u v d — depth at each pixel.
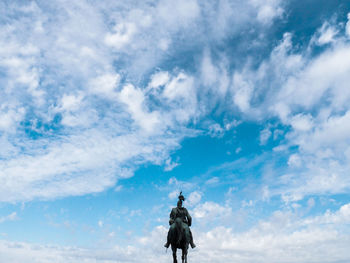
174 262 35.31
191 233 37.12
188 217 37.59
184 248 34.97
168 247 36.38
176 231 34.97
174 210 37.53
